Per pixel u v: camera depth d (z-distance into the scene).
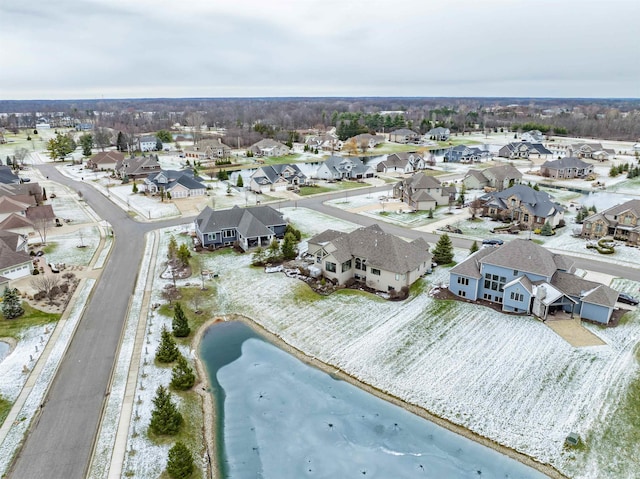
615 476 25.88
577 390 32.59
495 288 45.00
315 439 29.83
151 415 30.83
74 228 71.75
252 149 152.62
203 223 62.62
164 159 139.88
